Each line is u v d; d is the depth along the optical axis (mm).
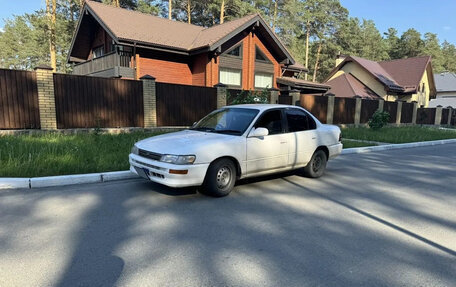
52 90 10070
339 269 3061
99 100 11070
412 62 34938
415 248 3570
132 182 5957
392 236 3887
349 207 4945
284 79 22328
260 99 12781
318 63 46281
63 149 7336
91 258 3148
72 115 10594
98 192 5297
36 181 5453
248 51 20828
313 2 41219
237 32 18922
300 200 5215
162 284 2725
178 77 19688
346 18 45500
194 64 19953
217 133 5664
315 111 17672
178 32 20391
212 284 2744
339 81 32781
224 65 19766
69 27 28109
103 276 2832
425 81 35406
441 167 8617
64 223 3998
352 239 3760
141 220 4152
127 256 3203
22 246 3367
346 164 8742
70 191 5312
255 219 4297
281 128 6102
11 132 9273
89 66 20078
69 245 3414
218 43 17891
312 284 2789
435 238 3865
